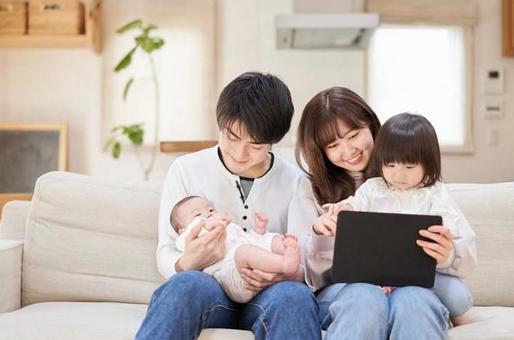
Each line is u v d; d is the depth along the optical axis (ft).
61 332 4.29
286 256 4.30
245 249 4.39
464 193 5.95
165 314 3.84
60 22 11.59
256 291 4.34
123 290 5.63
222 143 4.77
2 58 12.44
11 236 6.12
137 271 5.70
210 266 4.54
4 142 11.98
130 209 5.83
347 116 4.97
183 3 12.30
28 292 5.64
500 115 12.88
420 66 13.03
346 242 4.14
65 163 12.01
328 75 12.01
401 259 4.10
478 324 4.44
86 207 5.80
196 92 12.30
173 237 4.97
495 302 5.57
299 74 12.00
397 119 4.71
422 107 13.03
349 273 4.15
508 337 4.23
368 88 12.97
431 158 4.56
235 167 4.89
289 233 4.98
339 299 4.04
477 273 5.59
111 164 12.42
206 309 4.08
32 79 12.44
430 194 4.66
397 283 4.13
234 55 12.14
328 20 10.27
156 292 4.06
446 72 13.03
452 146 12.87
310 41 11.36
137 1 12.32
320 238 4.66
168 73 12.31
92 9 11.71
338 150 5.02
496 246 5.66
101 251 5.70
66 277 5.64
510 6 12.45
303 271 4.58
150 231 5.79
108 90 12.28
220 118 4.65
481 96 12.92
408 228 4.09
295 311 3.85
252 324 4.25
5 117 12.42
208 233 4.43
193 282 4.01
